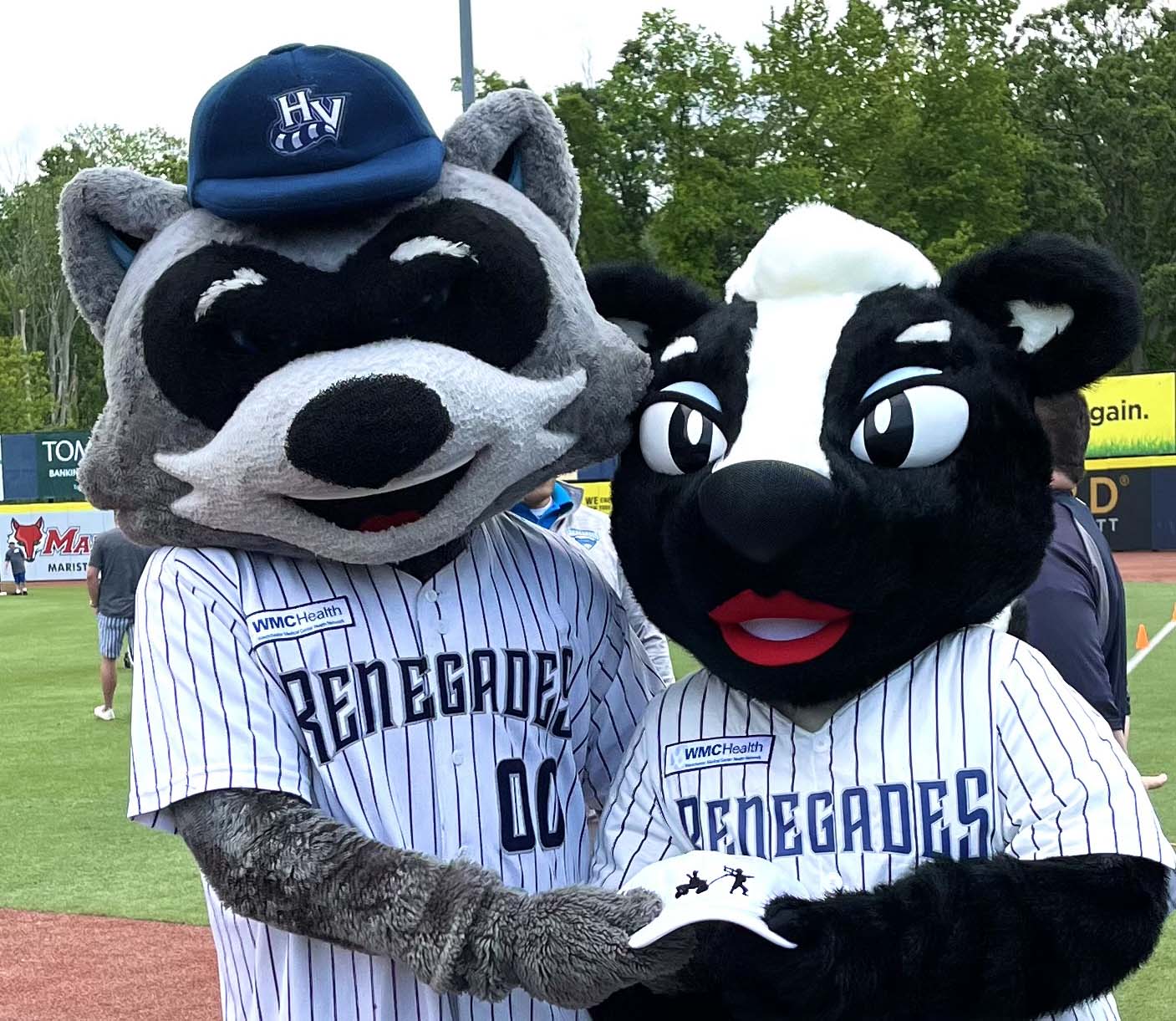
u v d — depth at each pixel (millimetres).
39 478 33000
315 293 2199
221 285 2199
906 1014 1966
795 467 2164
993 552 2252
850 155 41438
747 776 2348
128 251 2424
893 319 2311
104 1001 5207
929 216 41375
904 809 2250
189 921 6129
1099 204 51188
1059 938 1973
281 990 2346
